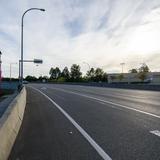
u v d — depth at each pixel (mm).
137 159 7113
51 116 15117
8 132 8203
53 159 7191
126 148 8188
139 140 9180
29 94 36625
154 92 41469
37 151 7945
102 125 12031
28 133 10461
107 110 17734
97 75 166250
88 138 9539
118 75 150875
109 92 41688
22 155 7559
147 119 13602
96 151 7902
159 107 19234
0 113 16703
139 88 53094
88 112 16766
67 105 21359
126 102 23562
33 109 18688
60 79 170000
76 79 164500
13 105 11305
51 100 26453
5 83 66812
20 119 12812
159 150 7949
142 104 21578
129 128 11266
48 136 9922
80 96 32312
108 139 9367
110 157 7312
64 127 11664
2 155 6602
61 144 8742
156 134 10070
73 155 7531
